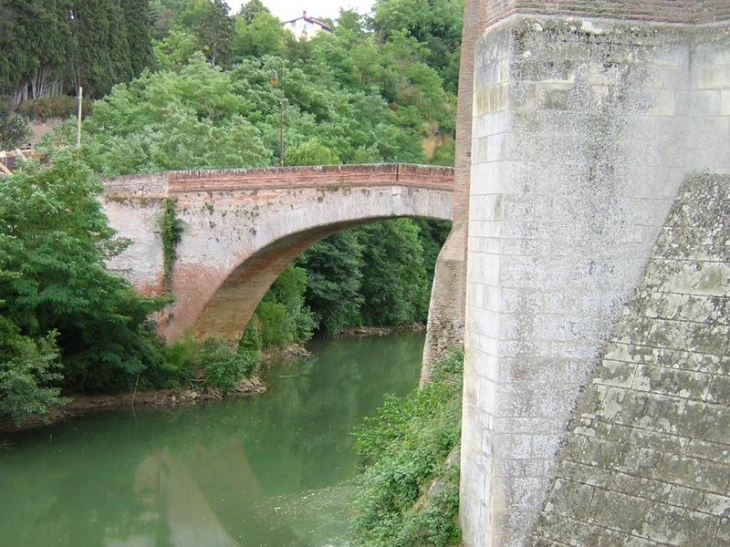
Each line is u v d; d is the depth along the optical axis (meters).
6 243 23.67
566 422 8.87
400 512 12.45
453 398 14.89
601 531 8.24
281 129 43.25
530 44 8.73
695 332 8.20
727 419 7.72
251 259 28.67
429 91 78.81
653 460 8.10
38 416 25.22
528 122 8.77
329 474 21.66
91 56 59.12
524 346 8.87
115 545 17.36
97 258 25.66
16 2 55.41
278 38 76.94
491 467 8.95
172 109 41.78
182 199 28.98
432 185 25.52
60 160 25.62
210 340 30.58
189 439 24.73
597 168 8.83
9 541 17.52
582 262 8.85
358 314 51.09
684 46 8.83
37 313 25.06
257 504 19.55
